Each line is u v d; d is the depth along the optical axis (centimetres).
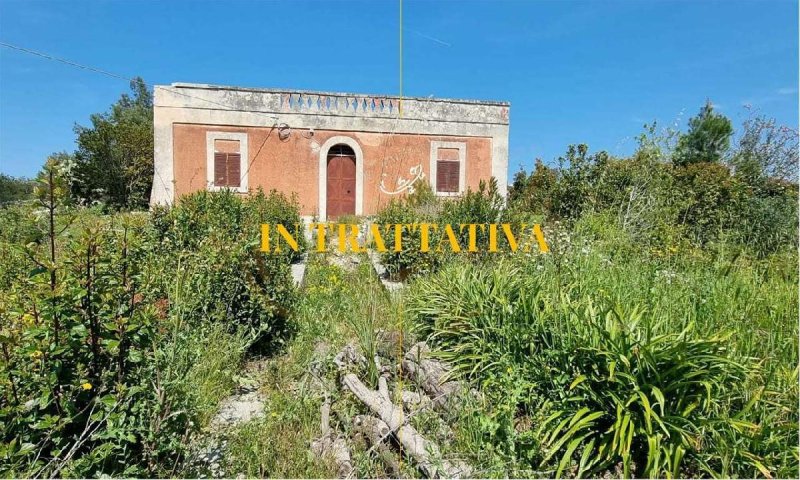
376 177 1534
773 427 204
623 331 224
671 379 209
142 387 193
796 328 296
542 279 365
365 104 1531
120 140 2103
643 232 595
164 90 1440
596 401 219
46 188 184
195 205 678
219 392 289
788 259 468
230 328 364
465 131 1567
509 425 215
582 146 841
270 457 223
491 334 303
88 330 189
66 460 171
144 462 199
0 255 366
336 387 293
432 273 525
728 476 187
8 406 173
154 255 404
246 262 374
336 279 601
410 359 311
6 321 193
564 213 829
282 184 1504
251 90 1481
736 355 248
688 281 386
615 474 203
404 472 211
